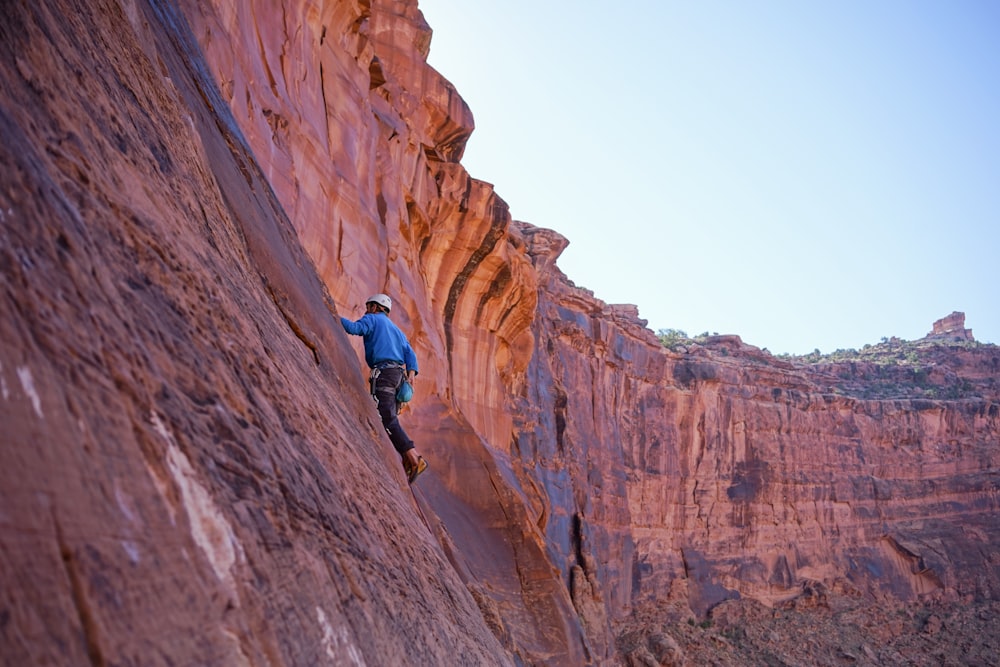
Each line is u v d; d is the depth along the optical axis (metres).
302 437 3.16
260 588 2.01
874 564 65.56
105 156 2.55
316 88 16.34
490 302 28.00
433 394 19.42
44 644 1.25
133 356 1.94
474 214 25.66
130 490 1.66
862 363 85.94
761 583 58.88
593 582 37.50
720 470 59.56
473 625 5.33
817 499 64.44
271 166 12.62
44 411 1.48
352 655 2.46
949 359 91.06
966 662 60.09
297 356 4.31
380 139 20.98
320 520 2.79
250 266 4.43
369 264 17.95
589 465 45.94
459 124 26.27
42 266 1.72
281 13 14.69
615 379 52.12
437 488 16.98
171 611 1.61
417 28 25.45
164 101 3.86
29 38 2.32
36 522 1.34
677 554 55.47
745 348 72.19
